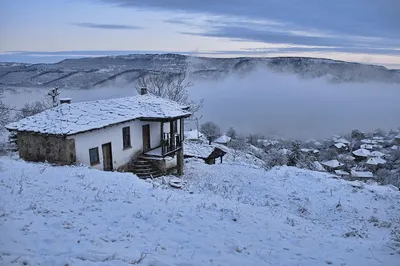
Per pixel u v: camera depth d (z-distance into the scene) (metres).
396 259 8.11
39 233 7.68
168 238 8.39
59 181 13.08
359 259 8.11
